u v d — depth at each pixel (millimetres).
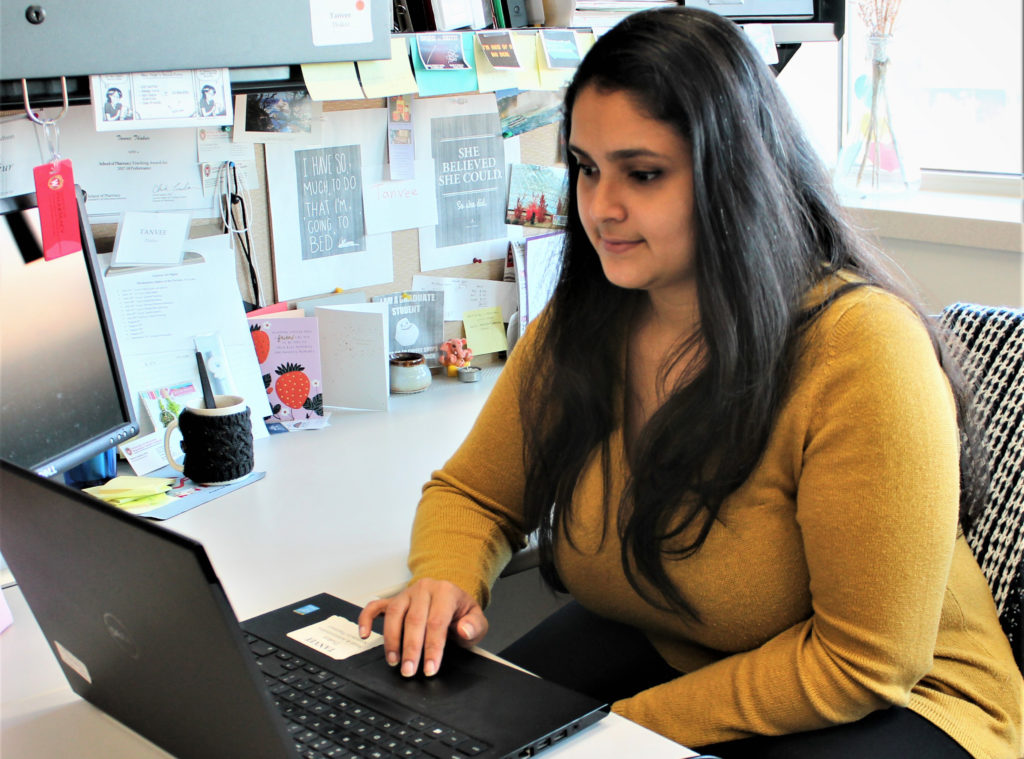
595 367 1075
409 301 1772
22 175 1372
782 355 943
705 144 890
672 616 1061
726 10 1880
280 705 832
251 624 978
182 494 1345
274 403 1613
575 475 1079
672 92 883
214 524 1260
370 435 1563
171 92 1307
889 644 893
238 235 1584
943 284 2062
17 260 1156
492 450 1204
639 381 1073
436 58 1551
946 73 2301
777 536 975
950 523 900
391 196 1717
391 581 1111
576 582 1127
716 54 896
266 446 1527
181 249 1503
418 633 915
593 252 1076
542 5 1719
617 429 1072
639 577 1039
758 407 938
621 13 1826
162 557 625
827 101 2535
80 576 720
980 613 1060
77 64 1211
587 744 793
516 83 1645
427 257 1787
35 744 814
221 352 1530
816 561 930
